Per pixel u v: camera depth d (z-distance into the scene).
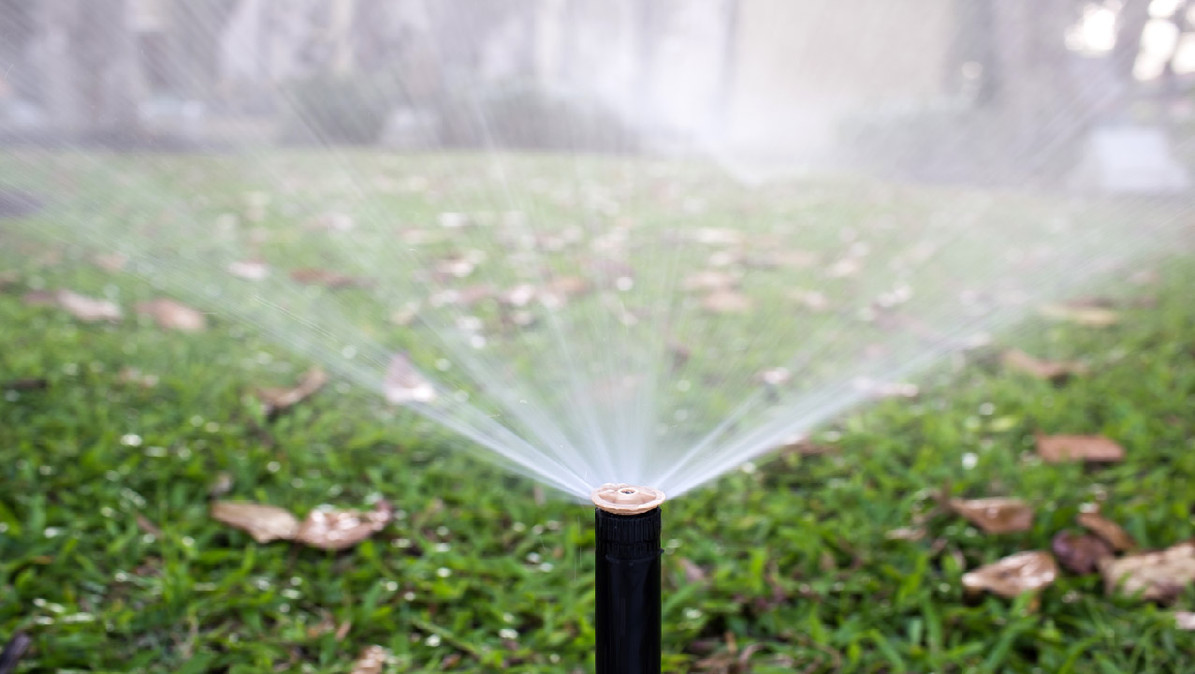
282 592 0.86
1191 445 1.07
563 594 0.87
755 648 0.82
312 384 1.16
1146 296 1.57
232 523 0.91
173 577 0.86
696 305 1.50
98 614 0.83
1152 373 1.23
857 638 0.82
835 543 0.92
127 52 3.02
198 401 1.14
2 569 0.86
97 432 1.05
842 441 1.08
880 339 1.36
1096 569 0.89
